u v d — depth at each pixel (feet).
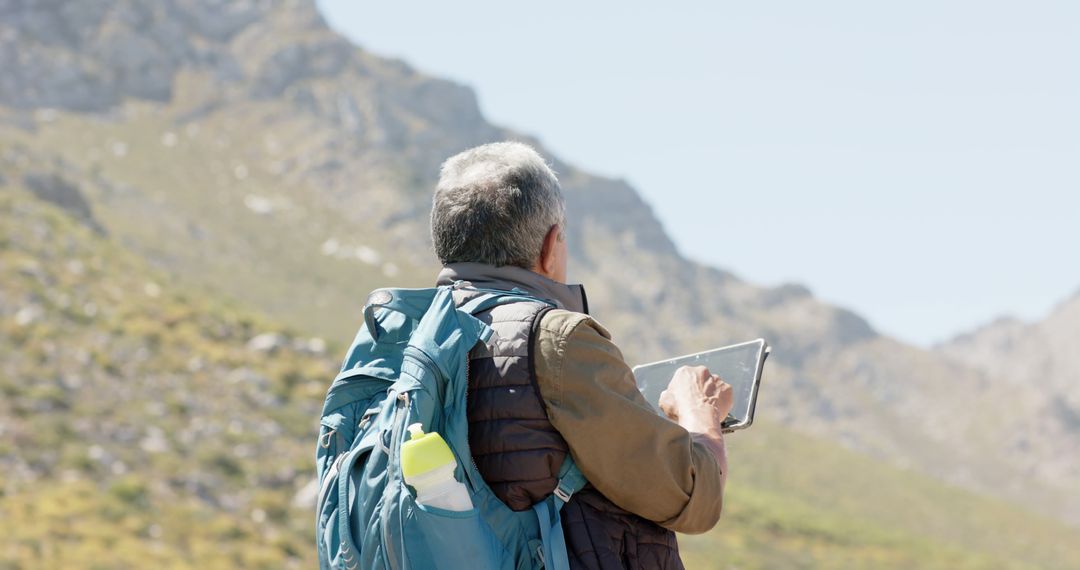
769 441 430.61
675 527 8.25
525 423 8.07
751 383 9.47
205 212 631.15
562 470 8.13
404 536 7.70
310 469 133.90
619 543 8.23
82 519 98.73
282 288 527.81
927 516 378.94
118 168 651.66
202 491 118.01
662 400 9.34
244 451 133.59
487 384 8.23
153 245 498.28
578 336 8.15
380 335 8.84
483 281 8.78
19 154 362.33
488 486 8.13
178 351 163.12
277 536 110.52
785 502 255.91
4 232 198.18
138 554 92.89
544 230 8.93
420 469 7.61
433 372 8.10
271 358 176.04
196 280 470.39
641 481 7.99
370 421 8.59
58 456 114.73
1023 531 388.57
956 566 216.13
